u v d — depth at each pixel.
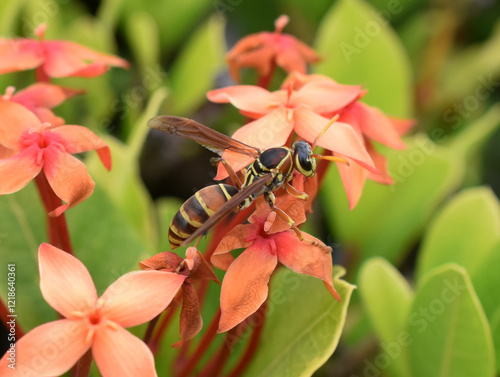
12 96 0.11
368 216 0.15
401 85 0.15
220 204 0.11
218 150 0.11
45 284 0.09
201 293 0.11
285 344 0.11
